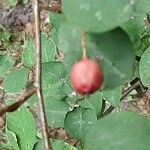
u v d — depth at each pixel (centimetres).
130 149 8
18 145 13
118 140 8
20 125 13
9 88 15
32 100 15
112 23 8
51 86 14
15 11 35
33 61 15
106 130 9
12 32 33
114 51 9
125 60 9
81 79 7
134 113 9
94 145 9
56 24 14
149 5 8
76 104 14
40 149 11
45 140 9
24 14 35
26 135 13
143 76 13
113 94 14
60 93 14
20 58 30
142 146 8
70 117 13
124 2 8
